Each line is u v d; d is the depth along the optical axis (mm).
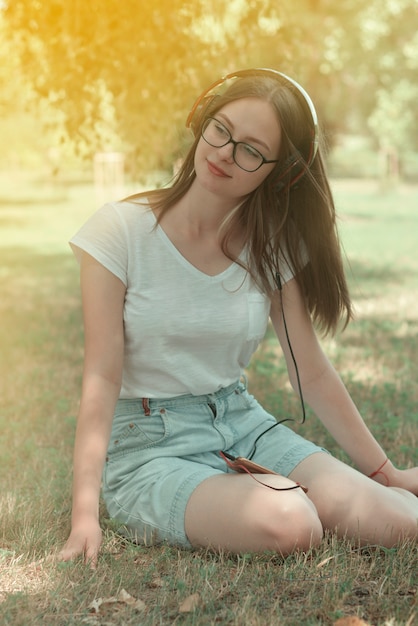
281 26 7504
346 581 2854
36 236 18922
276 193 3428
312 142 3268
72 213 24875
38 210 25906
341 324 8367
